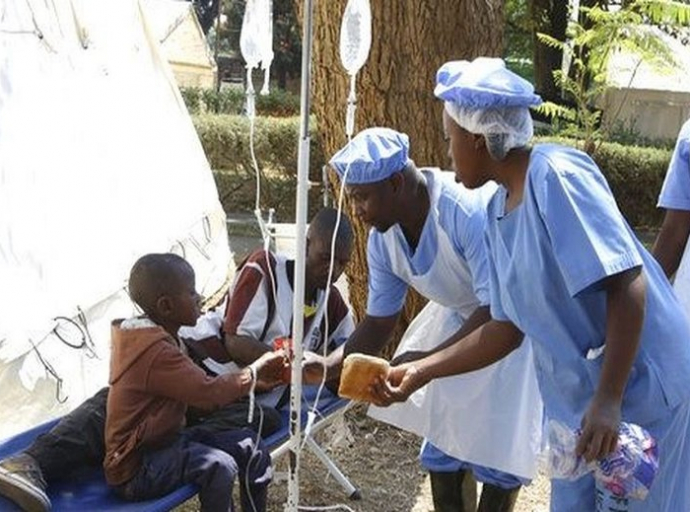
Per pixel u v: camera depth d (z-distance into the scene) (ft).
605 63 36.11
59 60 18.17
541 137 40.40
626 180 47.67
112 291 17.35
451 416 11.12
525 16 68.03
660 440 8.32
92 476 10.59
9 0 16.72
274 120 45.93
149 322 10.25
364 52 8.27
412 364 9.16
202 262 23.17
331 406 12.53
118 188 19.25
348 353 11.11
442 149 16.16
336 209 12.05
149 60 23.71
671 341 8.15
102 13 20.80
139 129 21.50
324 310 11.37
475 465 11.42
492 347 8.98
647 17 37.11
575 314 8.00
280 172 45.21
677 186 10.53
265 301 11.96
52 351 14.69
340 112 16.21
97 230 17.63
